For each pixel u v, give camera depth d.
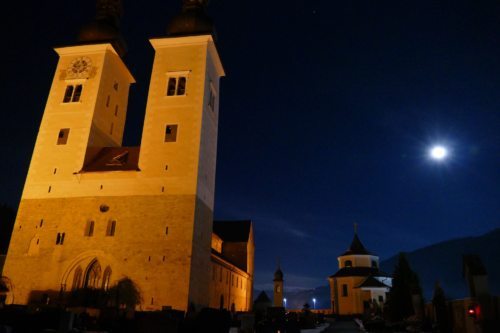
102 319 29.16
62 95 51.50
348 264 96.50
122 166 46.94
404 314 42.81
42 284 42.34
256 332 33.12
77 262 42.75
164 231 42.53
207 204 48.41
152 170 45.50
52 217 45.09
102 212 44.44
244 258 82.25
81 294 41.34
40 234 44.50
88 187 45.84
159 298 39.84
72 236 43.88
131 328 27.30
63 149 48.41
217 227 88.00
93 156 48.97
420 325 36.34
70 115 50.12
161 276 40.69
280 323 34.62
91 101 50.56
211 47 53.31
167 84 50.03
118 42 55.22
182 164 45.41
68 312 24.91
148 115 48.38
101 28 54.72
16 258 43.81
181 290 39.97
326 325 55.75
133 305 39.84
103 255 42.50
